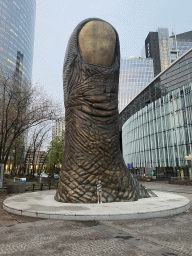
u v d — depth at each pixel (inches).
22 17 3885.3
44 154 1667.1
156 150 1405.0
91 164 355.9
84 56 379.9
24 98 891.4
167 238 184.4
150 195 420.2
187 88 1173.7
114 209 283.1
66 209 285.4
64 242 175.0
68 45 411.2
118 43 412.5
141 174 1536.7
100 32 381.7
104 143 367.6
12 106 901.2
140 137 1627.7
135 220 250.4
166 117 1331.2
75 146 366.9
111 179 358.0
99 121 372.5
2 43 3235.7
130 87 4399.6
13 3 3639.3
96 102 371.9
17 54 3580.2
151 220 251.0
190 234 196.1
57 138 1673.2
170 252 152.3
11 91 878.4
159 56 5295.3
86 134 364.2
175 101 1262.3
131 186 374.0
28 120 895.7
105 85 381.4
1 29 3260.3
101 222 240.8
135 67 4500.5
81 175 351.6
